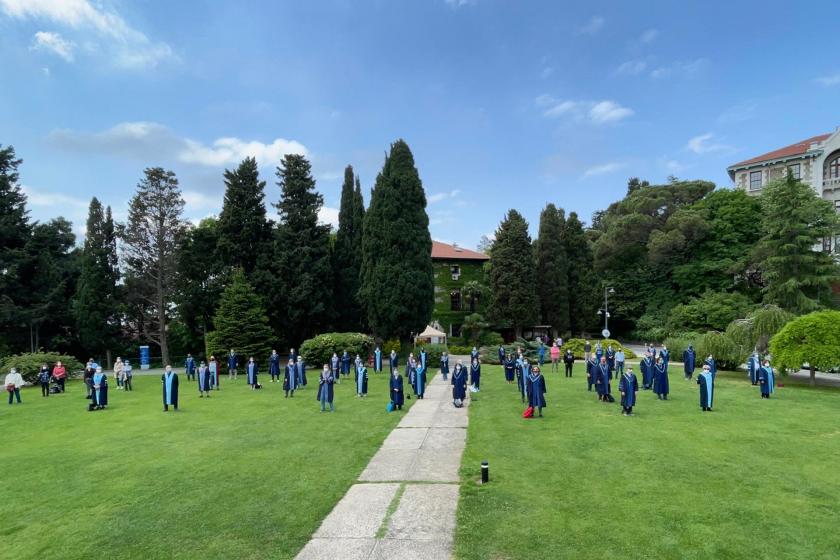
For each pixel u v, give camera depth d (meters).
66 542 8.06
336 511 9.00
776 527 7.95
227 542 7.89
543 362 34.56
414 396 21.92
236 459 12.47
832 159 50.56
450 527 8.20
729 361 28.31
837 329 22.19
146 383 30.56
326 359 35.59
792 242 31.83
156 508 9.37
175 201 42.00
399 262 38.62
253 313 36.62
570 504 8.99
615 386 23.23
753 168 54.75
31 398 25.25
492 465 11.38
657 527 7.99
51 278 43.44
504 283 51.00
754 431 14.26
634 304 54.47
